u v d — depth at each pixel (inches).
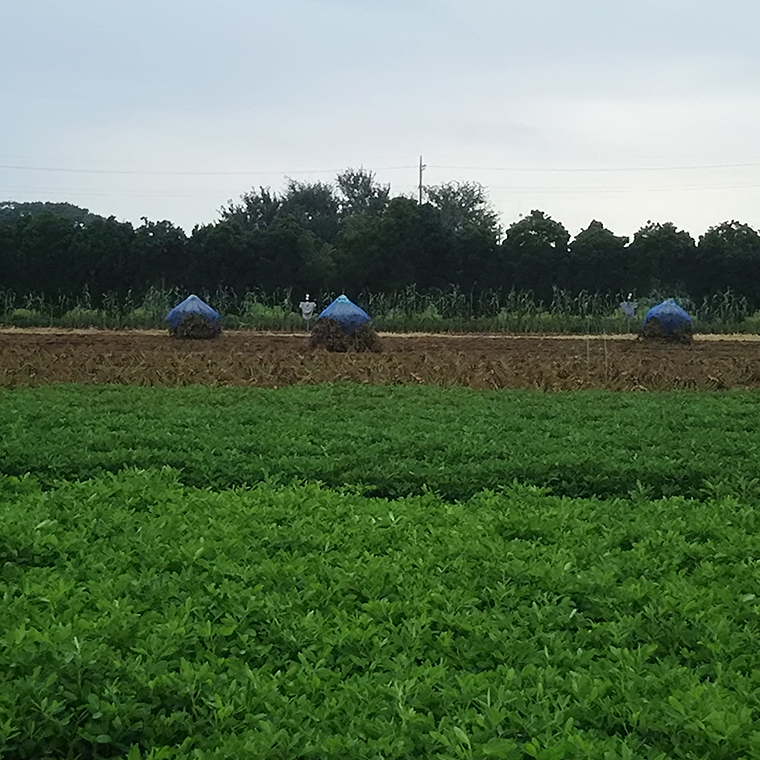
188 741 182.7
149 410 636.7
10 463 461.4
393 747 173.5
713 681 217.0
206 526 331.6
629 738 180.9
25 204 4645.7
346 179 3799.2
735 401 721.0
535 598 261.4
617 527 346.3
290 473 454.6
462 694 196.5
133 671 204.5
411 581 271.6
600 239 2110.0
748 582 274.7
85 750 190.9
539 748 174.4
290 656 227.6
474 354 1226.0
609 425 589.6
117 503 376.8
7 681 200.5
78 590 255.3
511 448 502.0
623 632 234.8
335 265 2126.0
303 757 175.5
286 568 277.3
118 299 2022.6
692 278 2118.6
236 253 2063.2
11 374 893.2
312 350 1253.1
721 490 426.0
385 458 481.7
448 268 2126.0
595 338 1680.6
